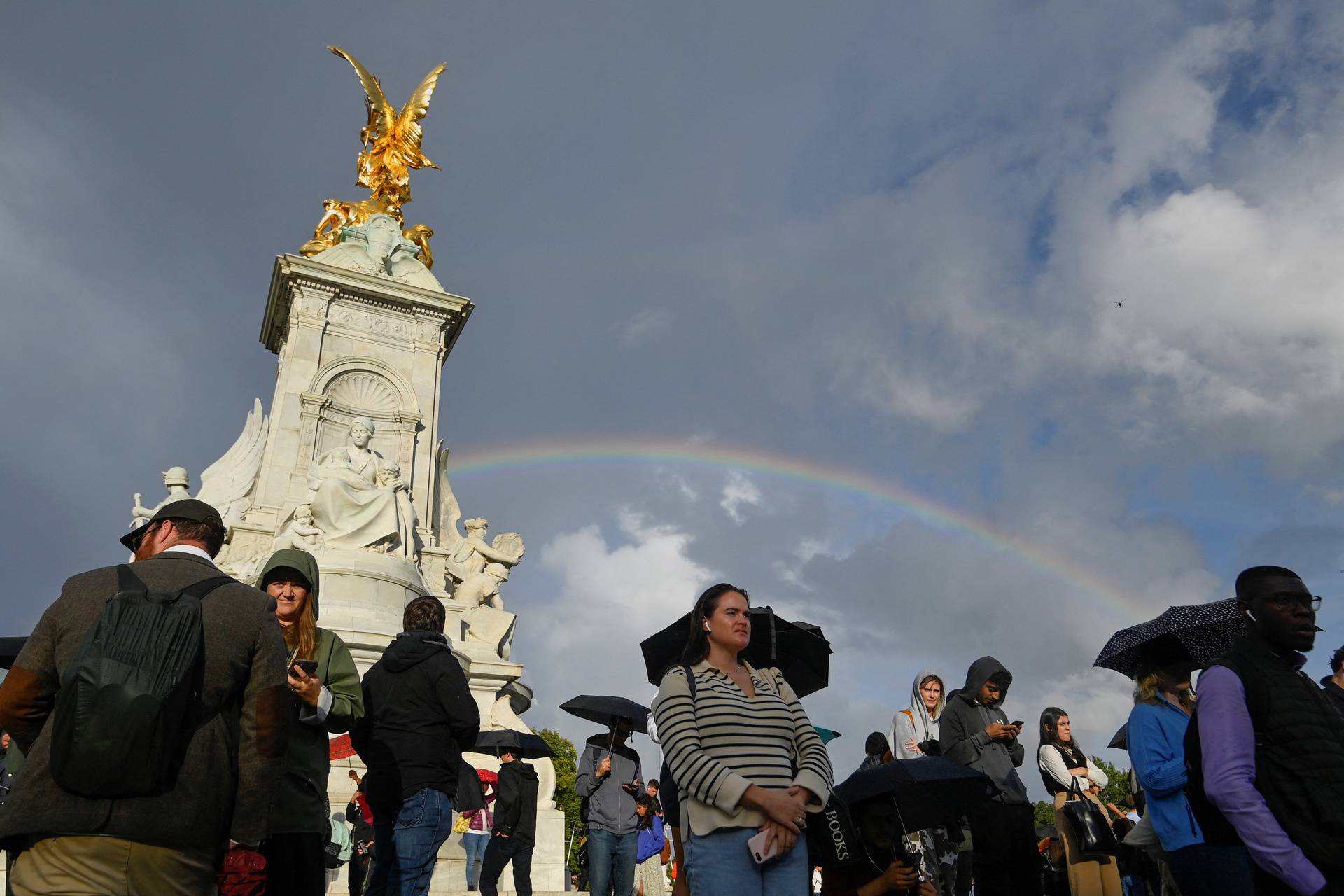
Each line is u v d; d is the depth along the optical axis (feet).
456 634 83.05
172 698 13.28
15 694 14.15
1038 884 27.76
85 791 12.83
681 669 18.35
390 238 106.01
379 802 23.15
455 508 102.42
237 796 14.61
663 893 58.18
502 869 39.88
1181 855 18.67
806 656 22.29
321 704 19.95
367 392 98.27
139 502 84.38
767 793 16.43
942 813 24.14
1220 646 20.67
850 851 18.44
